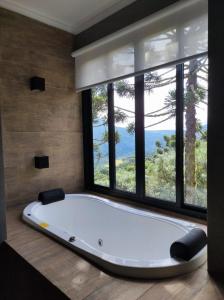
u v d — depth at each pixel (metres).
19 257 1.49
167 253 1.89
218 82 1.22
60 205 2.55
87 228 2.54
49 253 1.52
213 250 1.28
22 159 2.54
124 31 2.29
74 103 2.98
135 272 1.26
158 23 2.06
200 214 2.05
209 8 1.23
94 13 2.57
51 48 2.72
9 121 2.43
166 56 2.03
